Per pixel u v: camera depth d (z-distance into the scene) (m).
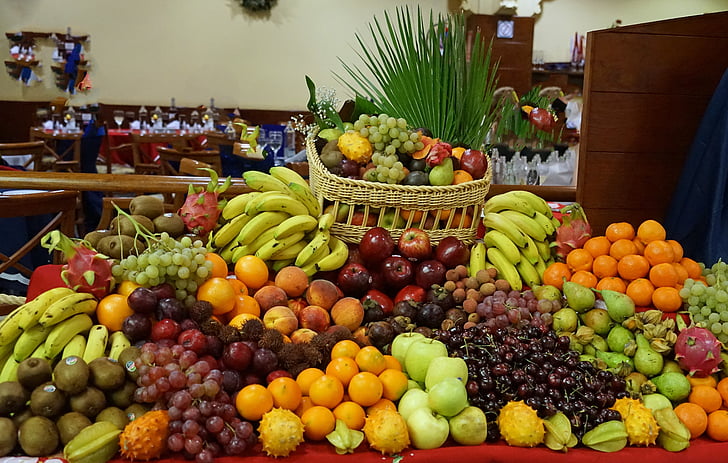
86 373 1.36
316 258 1.94
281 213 1.97
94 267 1.60
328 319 1.79
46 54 8.52
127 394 1.41
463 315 1.79
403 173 1.99
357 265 1.95
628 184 2.68
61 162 5.39
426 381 1.54
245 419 1.43
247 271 1.85
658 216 2.71
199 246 1.71
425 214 2.01
